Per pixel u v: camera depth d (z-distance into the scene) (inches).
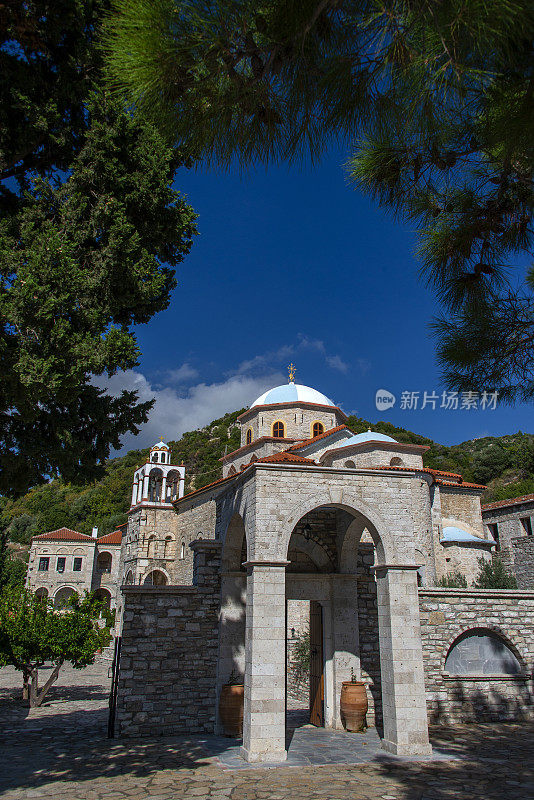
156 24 157.3
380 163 224.8
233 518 545.0
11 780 365.4
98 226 351.3
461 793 338.6
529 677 578.9
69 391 327.0
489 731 518.3
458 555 1085.8
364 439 1042.1
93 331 338.3
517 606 595.5
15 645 680.4
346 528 557.6
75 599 740.0
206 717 522.0
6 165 335.0
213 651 539.8
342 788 349.4
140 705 507.8
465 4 134.9
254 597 441.7
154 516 1403.8
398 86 175.3
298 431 1285.7
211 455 2874.0
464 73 157.6
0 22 249.8
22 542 2751.0
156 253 402.0
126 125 348.2
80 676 997.8
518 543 1210.6
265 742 416.2
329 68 173.8
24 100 312.7
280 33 161.8
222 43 162.1
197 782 362.3
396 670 450.0
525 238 237.6
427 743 438.0
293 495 473.4
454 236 232.7
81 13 308.5
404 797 331.9
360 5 155.2
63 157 361.4
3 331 302.0
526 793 338.0
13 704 697.6
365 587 573.6
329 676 546.6
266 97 188.2
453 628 573.9
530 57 167.3
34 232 321.4
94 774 380.8
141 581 1346.0
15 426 355.6
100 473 397.4
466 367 232.7
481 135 206.5
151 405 405.1
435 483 1139.3
